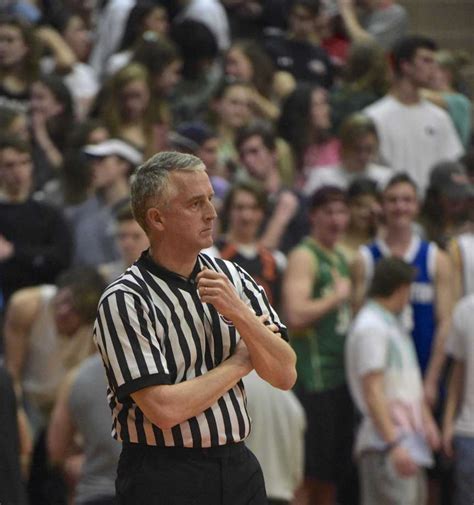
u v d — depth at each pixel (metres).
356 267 22.02
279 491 18.44
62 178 23.77
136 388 11.01
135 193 11.30
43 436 20.11
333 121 28.28
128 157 23.77
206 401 11.04
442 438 21.12
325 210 21.72
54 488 19.78
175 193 11.15
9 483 16.08
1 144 22.58
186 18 30.45
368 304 20.77
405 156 27.03
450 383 20.94
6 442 16.14
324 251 21.83
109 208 23.30
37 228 22.58
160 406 10.96
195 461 11.29
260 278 21.55
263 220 23.70
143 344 11.10
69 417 18.02
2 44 27.48
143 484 11.27
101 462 17.41
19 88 27.72
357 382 20.64
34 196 24.20
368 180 23.38
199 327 11.29
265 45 31.38
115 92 25.42
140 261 11.45
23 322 20.25
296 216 24.25
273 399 18.47
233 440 11.39
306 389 21.42
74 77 30.28
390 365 20.58
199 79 29.09
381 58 28.56
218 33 33.59
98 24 35.47
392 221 22.00
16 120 24.72
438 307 22.00
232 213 21.62
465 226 23.34
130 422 11.30
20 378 20.50
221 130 26.86
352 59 28.70
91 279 19.92
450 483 21.52
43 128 26.22
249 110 27.20
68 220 23.31
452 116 29.16
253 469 11.60
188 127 24.55
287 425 18.55
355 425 21.78
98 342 11.33
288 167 26.20
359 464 20.86
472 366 20.58
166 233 11.24
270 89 29.36
